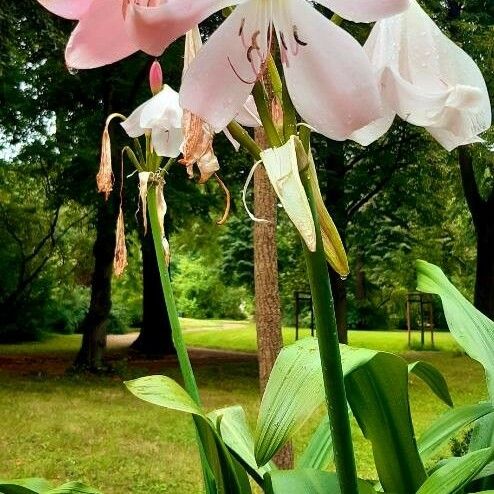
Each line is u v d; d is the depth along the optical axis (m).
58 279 21.16
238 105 0.95
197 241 20.66
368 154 12.34
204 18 0.87
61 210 18.64
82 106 11.59
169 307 1.61
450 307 1.32
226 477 1.26
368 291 27.16
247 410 8.41
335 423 1.01
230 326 30.16
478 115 0.96
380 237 15.16
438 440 1.44
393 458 1.36
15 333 21.11
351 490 1.02
